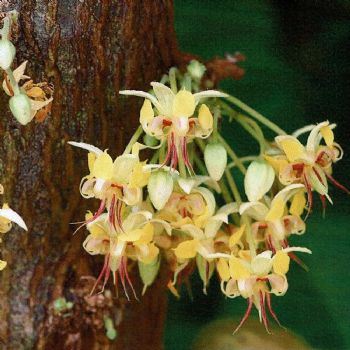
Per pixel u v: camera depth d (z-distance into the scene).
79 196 0.35
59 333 0.36
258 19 0.42
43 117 0.34
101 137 0.35
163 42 0.35
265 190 0.34
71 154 0.35
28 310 0.36
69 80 0.34
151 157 0.36
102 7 0.34
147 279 0.35
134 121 0.35
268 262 0.34
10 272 0.36
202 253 0.34
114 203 0.33
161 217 0.34
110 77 0.35
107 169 0.33
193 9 0.42
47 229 0.36
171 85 0.35
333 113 0.42
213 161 0.34
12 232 0.36
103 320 0.37
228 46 0.42
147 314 0.38
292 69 0.42
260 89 0.42
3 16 0.33
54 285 0.36
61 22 0.34
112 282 0.36
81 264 0.36
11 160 0.35
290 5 0.42
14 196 0.35
